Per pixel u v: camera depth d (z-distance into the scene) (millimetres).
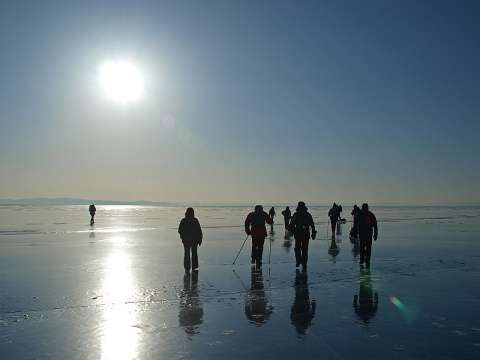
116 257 14672
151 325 6629
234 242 20625
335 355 5355
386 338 6027
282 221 45125
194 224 11609
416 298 8484
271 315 7230
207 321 6848
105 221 45594
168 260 14031
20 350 5527
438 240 21531
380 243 19844
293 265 12969
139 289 9305
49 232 27047
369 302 8156
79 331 6324
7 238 22297
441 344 5773
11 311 7434
